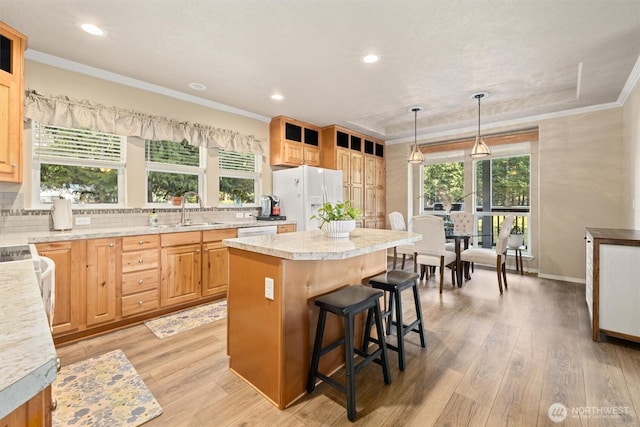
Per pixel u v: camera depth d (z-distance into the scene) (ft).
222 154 13.84
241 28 7.55
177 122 11.74
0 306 2.45
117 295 8.78
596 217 13.21
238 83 10.98
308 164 16.28
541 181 14.57
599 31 7.67
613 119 12.78
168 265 9.86
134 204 10.84
